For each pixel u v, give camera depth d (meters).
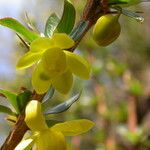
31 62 0.10
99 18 0.11
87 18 0.10
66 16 0.10
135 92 0.31
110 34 0.11
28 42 0.11
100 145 0.32
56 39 0.10
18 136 0.10
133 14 0.10
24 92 0.10
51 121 0.10
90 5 0.10
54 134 0.10
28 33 0.10
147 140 0.27
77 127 0.10
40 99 0.10
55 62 0.10
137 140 0.28
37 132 0.10
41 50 0.10
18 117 0.10
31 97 0.10
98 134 0.32
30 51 0.10
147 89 0.33
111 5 0.10
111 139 0.32
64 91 0.10
